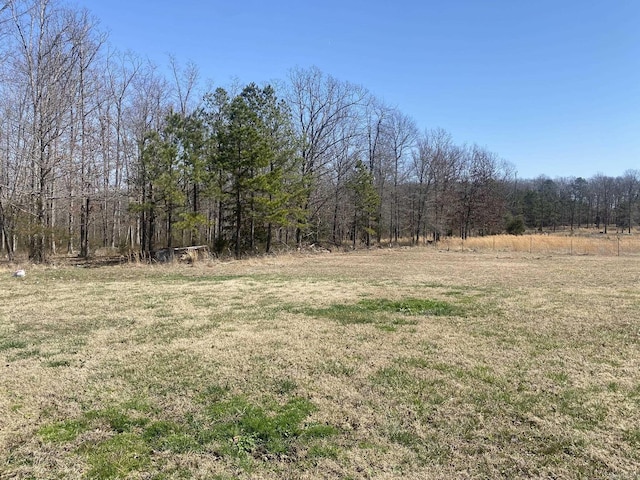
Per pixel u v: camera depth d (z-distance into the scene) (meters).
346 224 35.78
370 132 37.91
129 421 3.57
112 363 5.00
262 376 4.58
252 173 22.55
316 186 29.52
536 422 3.54
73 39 19.52
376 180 38.25
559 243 28.39
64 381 4.44
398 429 3.44
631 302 8.52
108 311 7.91
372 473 2.85
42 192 17.33
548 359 5.10
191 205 25.36
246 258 21.50
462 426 3.48
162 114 24.83
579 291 10.01
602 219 80.44
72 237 23.44
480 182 47.94
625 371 4.68
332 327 6.68
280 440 3.28
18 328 6.65
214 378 4.53
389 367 4.85
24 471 2.88
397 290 10.40
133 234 29.00
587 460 3.00
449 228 47.09
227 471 2.88
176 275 13.88
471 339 5.97
